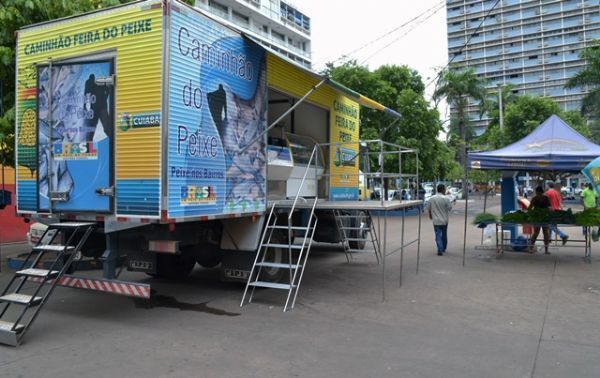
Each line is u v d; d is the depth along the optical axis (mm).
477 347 5008
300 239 10508
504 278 8727
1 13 8133
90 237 6551
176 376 4211
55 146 6066
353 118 11078
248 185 6785
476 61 104062
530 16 99375
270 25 66188
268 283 6820
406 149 9258
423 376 4238
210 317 6105
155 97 5379
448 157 28594
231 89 6434
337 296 7309
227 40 6367
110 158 5676
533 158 10391
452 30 105062
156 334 5398
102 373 4266
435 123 24016
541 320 6035
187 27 5641
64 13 8812
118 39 5629
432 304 6828
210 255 7934
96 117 5773
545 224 10680
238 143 6570
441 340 5234
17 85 6457
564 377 4227
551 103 35719
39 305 5223
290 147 8938
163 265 8086
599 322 5957
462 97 37812
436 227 11703
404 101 23172
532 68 99938
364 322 5918
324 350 4898
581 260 10836
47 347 4941
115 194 5645
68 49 6004
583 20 95562
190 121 5672
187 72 5637
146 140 5434
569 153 10266
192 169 5699
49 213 6109
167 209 5336
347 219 11211
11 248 13055
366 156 11477
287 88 7957
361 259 11039
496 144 36938
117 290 5570
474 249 12719
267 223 7133
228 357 4688
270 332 5496
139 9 5492
